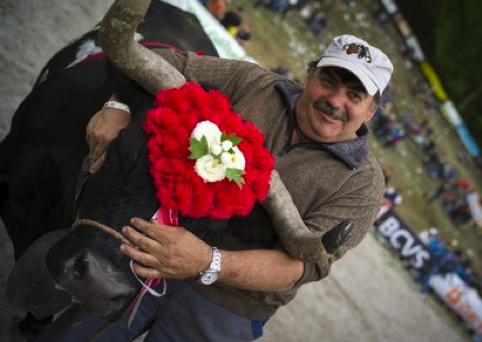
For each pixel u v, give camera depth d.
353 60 1.99
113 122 1.83
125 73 1.85
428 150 21.62
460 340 11.32
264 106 2.17
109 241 1.60
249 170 1.74
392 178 18.67
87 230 1.61
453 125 27.20
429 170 21.08
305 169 2.08
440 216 19.84
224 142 1.67
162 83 1.86
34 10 5.08
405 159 20.34
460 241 19.95
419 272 12.09
